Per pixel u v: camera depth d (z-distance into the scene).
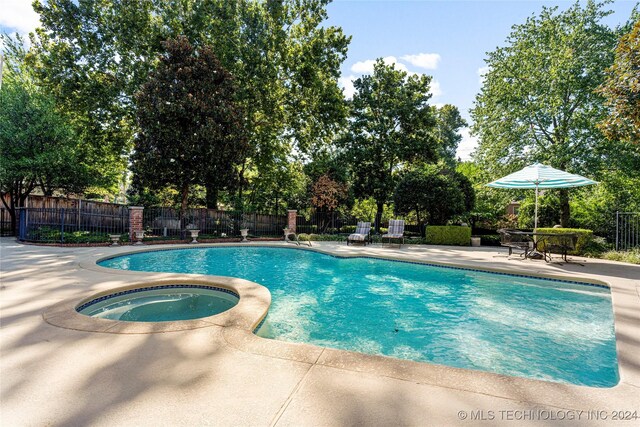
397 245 14.48
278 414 2.07
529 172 10.59
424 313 5.76
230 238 15.55
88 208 15.30
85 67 16.31
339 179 20.00
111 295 5.25
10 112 13.97
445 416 2.07
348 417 2.05
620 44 7.38
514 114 15.52
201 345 3.15
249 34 17.06
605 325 5.15
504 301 6.46
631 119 7.41
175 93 14.90
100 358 2.84
